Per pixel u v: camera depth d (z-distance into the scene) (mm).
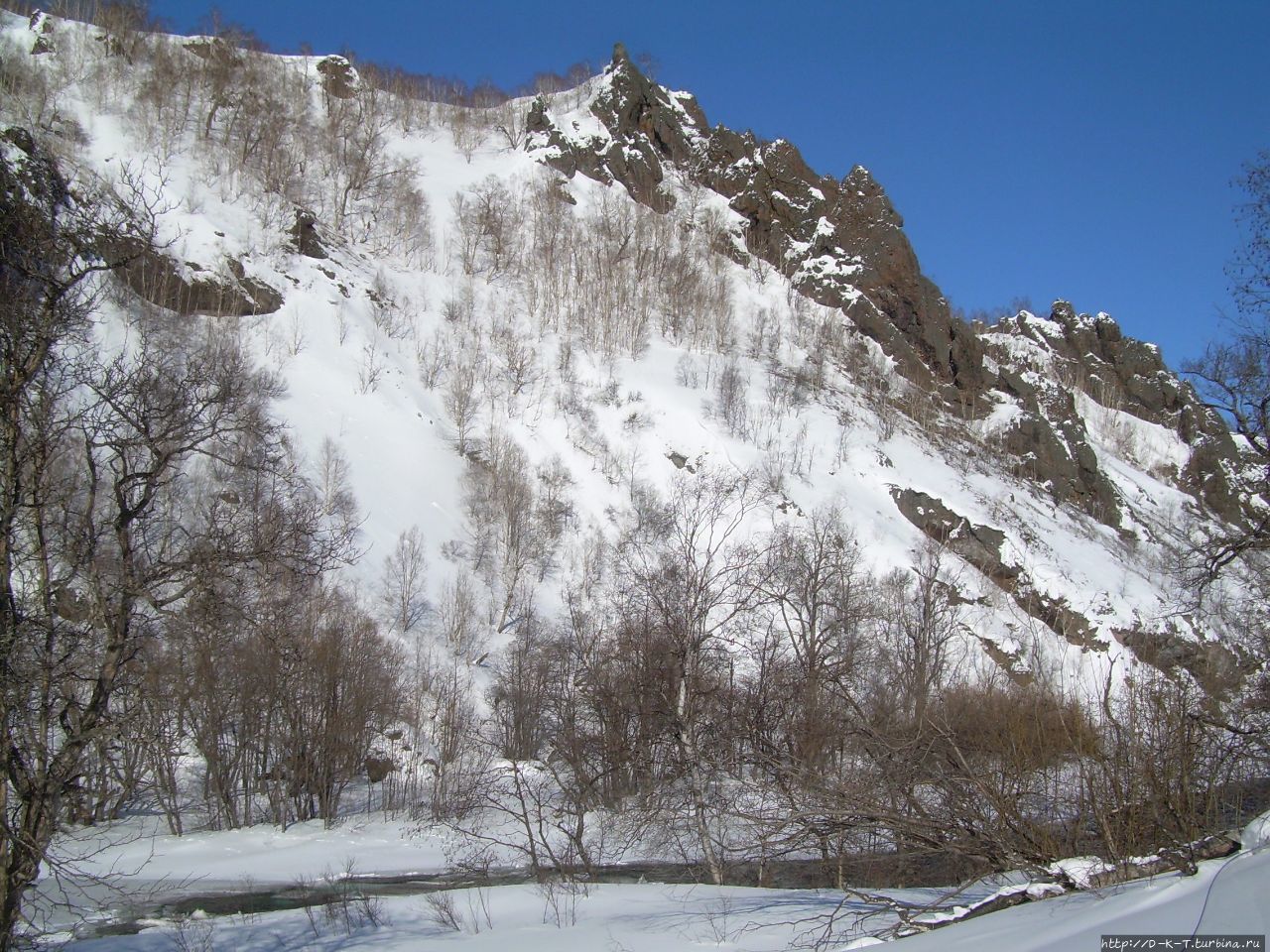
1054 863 10711
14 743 11344
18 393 11281
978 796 13391
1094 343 101625
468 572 46594
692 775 18391
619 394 62500
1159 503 78812
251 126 78188
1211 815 12516
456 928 14555
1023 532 59344
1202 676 18500
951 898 11859
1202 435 93000
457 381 58906
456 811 24797
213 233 57938
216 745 27984
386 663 34312
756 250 92875
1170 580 59812
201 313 53688
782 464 56219
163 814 29031
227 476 25406
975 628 43688
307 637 29250
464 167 92125
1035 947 7043
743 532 47625
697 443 57812
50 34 77938
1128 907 7832
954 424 75500
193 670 24406
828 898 13781
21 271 11484
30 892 14852
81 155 61625
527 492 51000
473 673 39875
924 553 48875
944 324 85000
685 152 103688
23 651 11125
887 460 61406
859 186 94750
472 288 73000
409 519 47969
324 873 22422
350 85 99500
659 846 19375
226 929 16219
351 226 75062
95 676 12430
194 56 87625
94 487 12008
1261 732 12438
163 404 13594
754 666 28094
